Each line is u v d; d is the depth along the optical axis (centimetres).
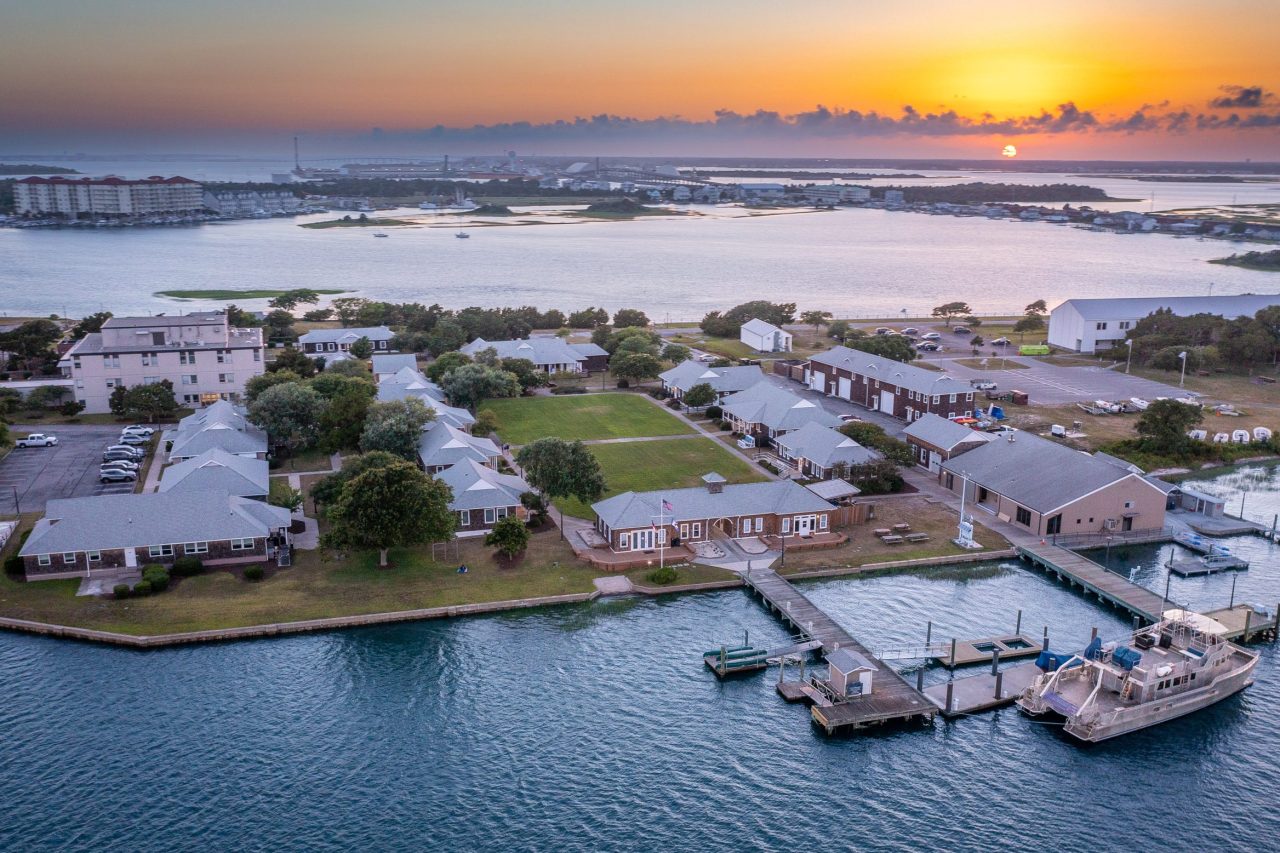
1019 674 8394
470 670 8319
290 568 9969
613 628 9088
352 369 17462
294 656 8450
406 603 9294
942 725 7731
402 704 7788
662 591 9750
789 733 7556
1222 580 10275
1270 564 10694
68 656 8362
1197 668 7975
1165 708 7800
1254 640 9181
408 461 11662
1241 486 13288
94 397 15975
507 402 17338
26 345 18812
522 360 18400
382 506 9656
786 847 6300
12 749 7081
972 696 8031
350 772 6938
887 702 7806
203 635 8644
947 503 12331
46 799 6562
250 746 7206
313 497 11400
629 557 10362
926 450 13725
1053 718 7844
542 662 8475
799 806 6712
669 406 17112
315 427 13738
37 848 6103
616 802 6700
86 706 7638
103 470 12425
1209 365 19875
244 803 6588
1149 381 19250
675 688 8131
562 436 15038
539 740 7369
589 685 8144
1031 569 10519
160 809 6500
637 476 13000
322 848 6188
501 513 11175
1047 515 10994
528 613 9319
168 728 7394
